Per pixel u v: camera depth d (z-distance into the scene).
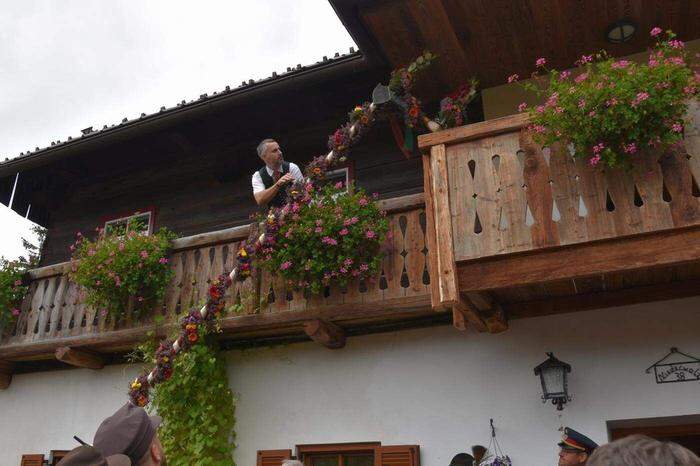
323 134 9.95
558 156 5.65
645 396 6.01
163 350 7.19
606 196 5.41
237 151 10.44
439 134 6.19
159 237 8.39
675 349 6.02
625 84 5.19
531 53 7.72
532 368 6.51
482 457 6.31
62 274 9.21
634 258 5.23
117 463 2.17
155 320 8.02
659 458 1.60
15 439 9.39
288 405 7.64
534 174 5.69
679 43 5.39
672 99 5.07
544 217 5.56
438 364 6.98
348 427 7.21
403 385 7.09
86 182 12.09
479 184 5.89
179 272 8.26
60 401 9.25
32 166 10.77
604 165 5.43
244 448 7.69
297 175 7.46
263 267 7.27
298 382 7.68
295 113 9.89
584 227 5.40
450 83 8.31
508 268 5.62
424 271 6.79
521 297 6.50
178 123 9.57
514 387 6.54
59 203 12.37
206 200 10.70
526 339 6.64
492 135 5.99
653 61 5.30
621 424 6.26
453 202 5.95
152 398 8.07
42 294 9.27
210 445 7.41
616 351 6.25
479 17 7.12
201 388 7.65
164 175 11.28
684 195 5.15
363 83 9.02
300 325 7.35
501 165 5.86
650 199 5.24
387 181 9.16
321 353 7.67
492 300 6.35
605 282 6.12
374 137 9.47
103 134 9.95
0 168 10.86
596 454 1.72
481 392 6.67
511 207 5.71
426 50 7.66
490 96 8.34
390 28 7.36
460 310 6.02
